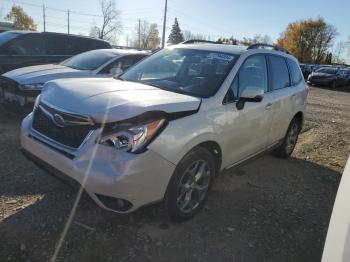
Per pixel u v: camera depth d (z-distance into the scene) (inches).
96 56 301.6
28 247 117.6
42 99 138.4
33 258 112.8
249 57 169.9
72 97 127.3
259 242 132.6
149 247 123.1
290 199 172.1
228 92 150.1
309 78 1056.8
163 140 117.6
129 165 110.9
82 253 117.0
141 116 114.9
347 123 397.1
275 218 151.4
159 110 118.5
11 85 255.3
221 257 121.8
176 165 123.4
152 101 123.2
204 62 164.7
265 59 186.1
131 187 112.5
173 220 136.8
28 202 144.6
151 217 140.6
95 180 112.3
